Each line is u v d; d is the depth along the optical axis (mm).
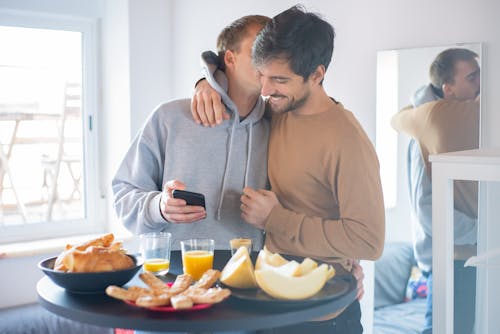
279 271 1146
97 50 3135
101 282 1147
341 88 1987
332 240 1818
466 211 1262
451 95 1717
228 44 1872
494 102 1644
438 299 1254
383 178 1855
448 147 1721
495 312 1258
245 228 1841
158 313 1029
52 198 3094
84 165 3182
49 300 1111
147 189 1814
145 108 2939
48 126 3061
